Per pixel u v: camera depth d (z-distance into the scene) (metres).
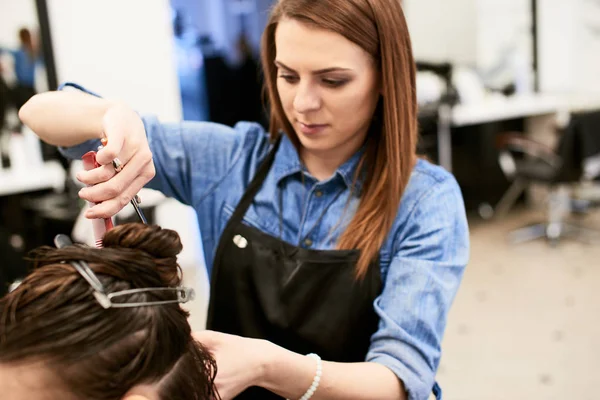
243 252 0.97
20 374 0.50
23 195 3.26
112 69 3.62
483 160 4.82
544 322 2.97
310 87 0.83
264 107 1.09
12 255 2.29
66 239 0.60
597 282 3.44
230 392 0.70
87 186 0.73
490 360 2.63
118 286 0.54
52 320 0.50
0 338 0.50
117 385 0.52
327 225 0.96
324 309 0.93
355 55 0.82
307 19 0.79
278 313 0.94
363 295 0.91
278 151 1.02
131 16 3.65
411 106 0.89
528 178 4.23
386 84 0.85
